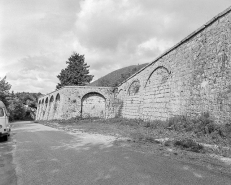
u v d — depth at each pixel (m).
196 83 11.04
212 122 9.15
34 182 4.09
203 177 4.19
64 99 25.16
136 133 10.66
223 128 8.34
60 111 26.11
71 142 8.47
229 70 8.77
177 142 7.32
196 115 10.86
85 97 25.77
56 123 21.53
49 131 13.34
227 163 5.11
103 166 5.02
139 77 19.89
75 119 23.88
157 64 16.09
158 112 15.66
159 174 4.39
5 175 4.56
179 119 11.54
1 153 6.80
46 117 35.03
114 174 4.44
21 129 16.00
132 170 4.68
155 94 16.38
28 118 59.34
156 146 7.27
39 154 6.39
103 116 25.69
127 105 22.83
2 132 9.15
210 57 10.05
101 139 9.16
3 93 36.69
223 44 9.23
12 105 46.25
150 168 4.81
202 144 7.35
